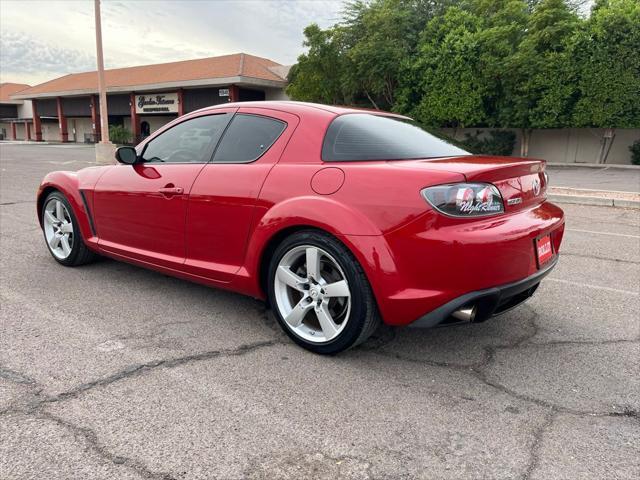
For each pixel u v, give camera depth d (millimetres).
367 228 2674
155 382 2654
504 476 1987
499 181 2705
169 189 3619
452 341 3270
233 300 3959
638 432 2297
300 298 3213
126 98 36656
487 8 20641
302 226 2936
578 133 19469
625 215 8359
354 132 3072
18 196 9477
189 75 32375
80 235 4531
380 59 20219
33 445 2105
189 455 2070
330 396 2559
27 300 3857
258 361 2932
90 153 26875
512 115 18531
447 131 22062
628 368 2924
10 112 53625
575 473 2012
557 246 3242
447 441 2205
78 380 2648
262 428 2270
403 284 2631
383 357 3021
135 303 3850
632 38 15828
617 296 4215
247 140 3420
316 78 22406
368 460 2068
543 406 2504
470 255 2498
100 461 2018
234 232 3271
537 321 3639
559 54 16938
